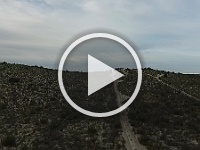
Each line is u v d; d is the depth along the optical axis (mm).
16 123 37625
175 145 34031
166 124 42875
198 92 75500
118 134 36094
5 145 29922
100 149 30875
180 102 59312
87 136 34406
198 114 51594
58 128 36844
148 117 45406
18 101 47719
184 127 42906
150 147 32594
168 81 86688
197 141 36844
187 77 97312
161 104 56250
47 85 63156
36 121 38719
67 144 31062
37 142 30969
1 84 57469
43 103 48094
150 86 74625
